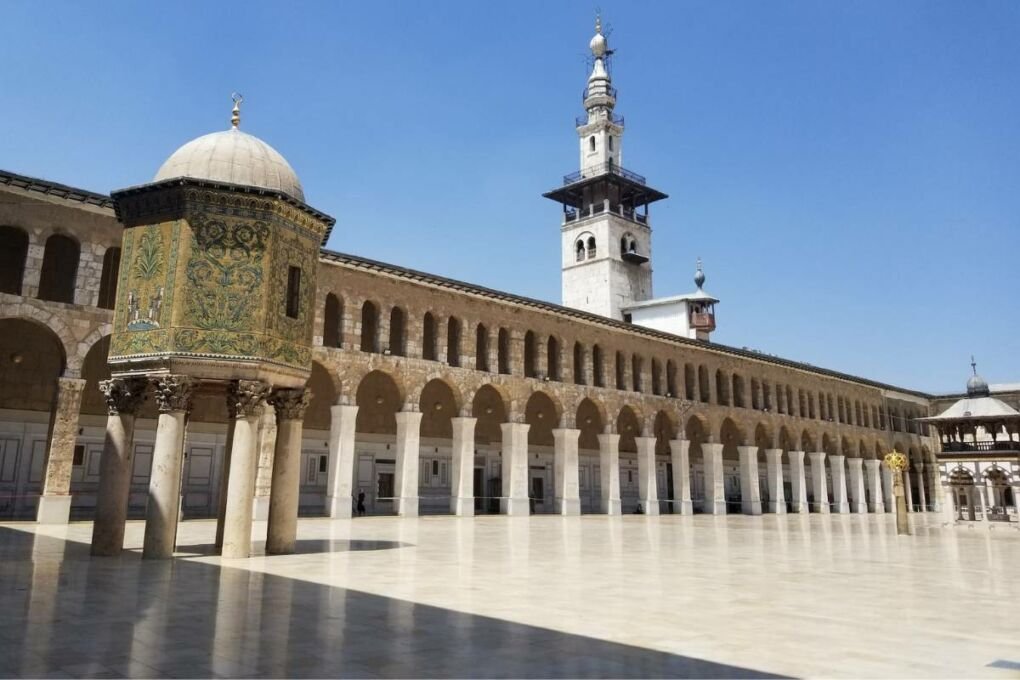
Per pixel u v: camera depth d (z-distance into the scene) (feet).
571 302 260.42
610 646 30.86
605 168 256.93
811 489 269.85
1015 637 33.81
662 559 68.49
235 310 61.52
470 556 66.74
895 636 33.78
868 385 262.67
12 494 113.19
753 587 50.01
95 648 28.73
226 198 62.39
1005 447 155.63
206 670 25.89
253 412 61.62
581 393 170.50
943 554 79.97
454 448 146.61
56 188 100.32
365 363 132.98
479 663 27.61
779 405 226.17
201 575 49.98
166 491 58.90
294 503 66.85
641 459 183.62
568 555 70.33
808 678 26.20
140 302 62.23
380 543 78.64
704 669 27.27
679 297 237.45
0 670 25.32
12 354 114.62
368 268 134.21
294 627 33.37
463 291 149.38
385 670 26.37
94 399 122.21
